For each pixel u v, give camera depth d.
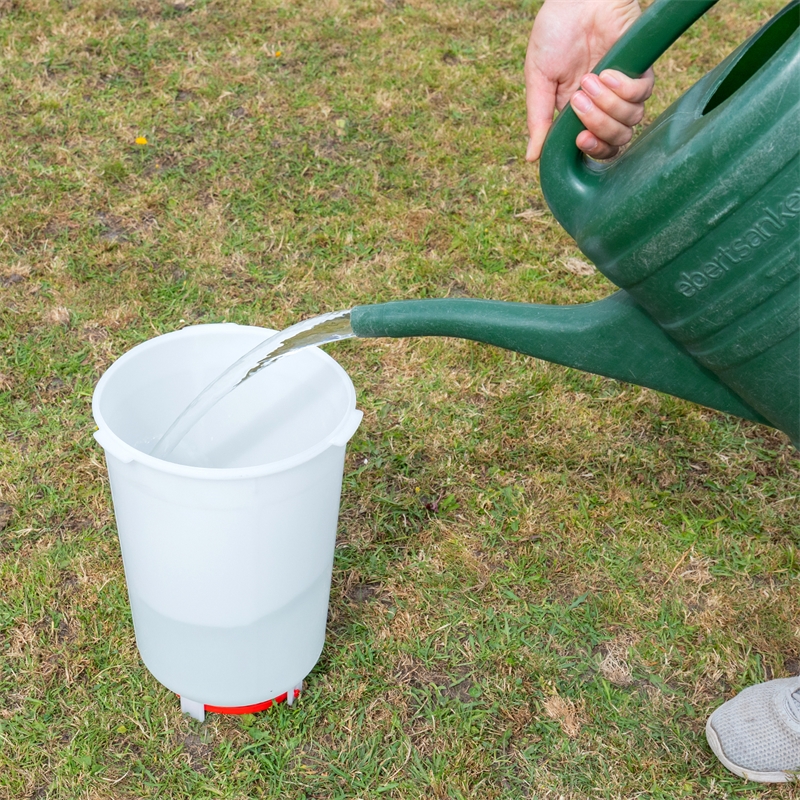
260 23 4.25
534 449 2.44
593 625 2.06
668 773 1.80
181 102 3.71
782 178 1.10
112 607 1.99
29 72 3.78
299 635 1.70
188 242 3.04
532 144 1.93
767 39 1.38
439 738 1.83
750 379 1.32
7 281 2.83
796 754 1.76
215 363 1.79
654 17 1.27
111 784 1.72
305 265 2.99
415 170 3.45
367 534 2.21
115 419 1.64
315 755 1.80
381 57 4.10
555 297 2.95
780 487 2.40
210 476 1.34
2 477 2.25
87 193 3.21
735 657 2.00
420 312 1.50
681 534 2.26
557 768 1.80
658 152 1.24
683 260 1.22
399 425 2.48
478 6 4.56
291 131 3.59
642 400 2.59
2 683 1.85
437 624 2.04
